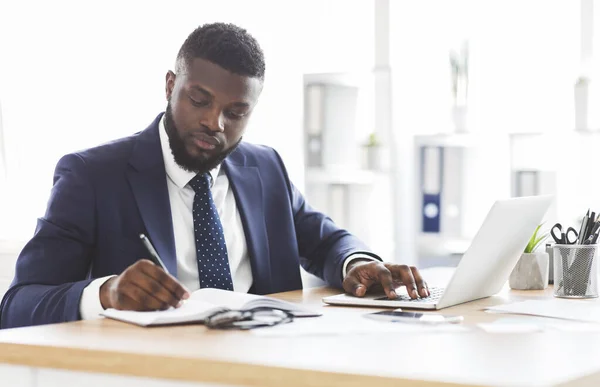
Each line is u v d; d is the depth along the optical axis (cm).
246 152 219
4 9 363
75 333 130
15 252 337
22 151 362
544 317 151
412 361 106
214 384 107
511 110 355
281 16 373
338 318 146
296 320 144
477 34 364
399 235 363
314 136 346
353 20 374
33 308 162
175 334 129
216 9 372
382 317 147
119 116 365
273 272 212
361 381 98
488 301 178
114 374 115
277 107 371
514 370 100
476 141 352
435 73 375
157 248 188
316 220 225
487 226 159
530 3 352
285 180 224
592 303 172
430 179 360
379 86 351
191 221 199
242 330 133
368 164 348
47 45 364
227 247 204
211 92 185
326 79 346
